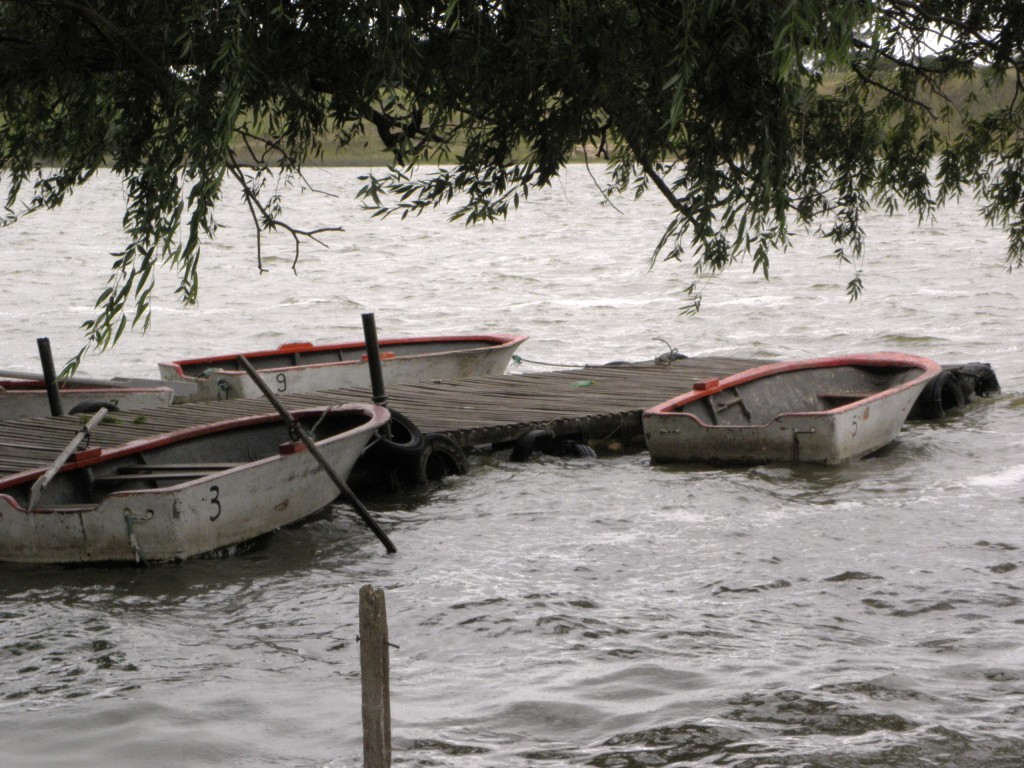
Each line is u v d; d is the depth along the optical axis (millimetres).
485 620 12812
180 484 15883
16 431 21297
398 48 7664
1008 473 20172
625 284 60062
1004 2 9875
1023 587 13672
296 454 16719
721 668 11078
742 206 8641
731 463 20859
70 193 11992
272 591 14297
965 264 66250
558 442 22234
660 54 8383
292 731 9805
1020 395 28078
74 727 9930
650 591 13859
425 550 16000
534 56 8555
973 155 12234
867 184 12156
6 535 15594
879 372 25422
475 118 9023
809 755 9039
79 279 65500
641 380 26812
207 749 9453
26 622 13203
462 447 21172
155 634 12719
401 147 8617
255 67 7375
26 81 9320
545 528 17016
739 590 13812
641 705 10164
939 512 17438
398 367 28031
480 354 29047
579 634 12273
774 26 7367
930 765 8891
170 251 7641
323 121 9469
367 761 6523
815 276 61156
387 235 102312
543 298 55156
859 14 7039
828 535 16250
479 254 81812
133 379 26766
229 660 11750
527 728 9766
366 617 6496
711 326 44906
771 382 23797
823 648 11672
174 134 7770
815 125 11805
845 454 20672
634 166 11477
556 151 8938
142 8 8609
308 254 82750
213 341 43250
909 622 12539
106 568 15289
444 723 9875
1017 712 9852
